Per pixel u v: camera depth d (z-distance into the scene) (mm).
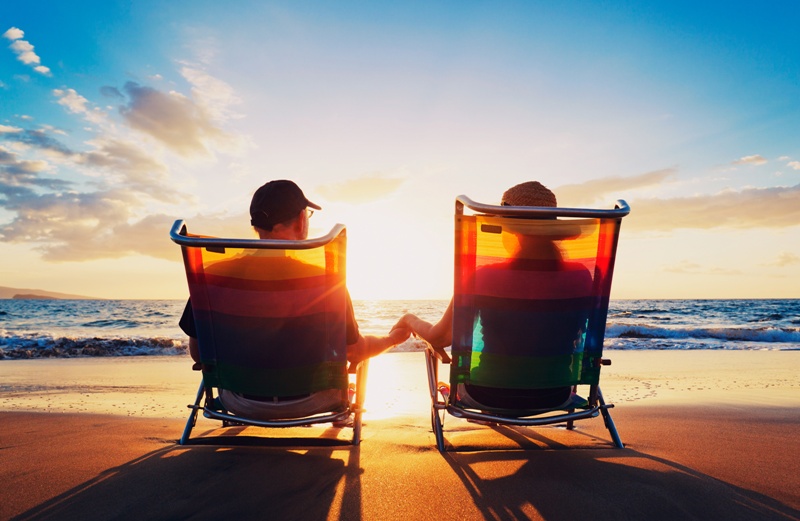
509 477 1944
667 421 3359
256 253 2172
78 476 1926
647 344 12281
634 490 1798
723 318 29516
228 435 2881
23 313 34469
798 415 3627
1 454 2268
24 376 7008
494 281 2293
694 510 1614
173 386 5984
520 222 2217
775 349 11367
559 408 2455
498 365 2367
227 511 1596
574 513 1585
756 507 1644
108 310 39469
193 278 2230
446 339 2576
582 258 2307
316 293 2238
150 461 2133
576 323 2365
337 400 2350
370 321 31516
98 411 4113
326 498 1712
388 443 2533
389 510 1608
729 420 3389
